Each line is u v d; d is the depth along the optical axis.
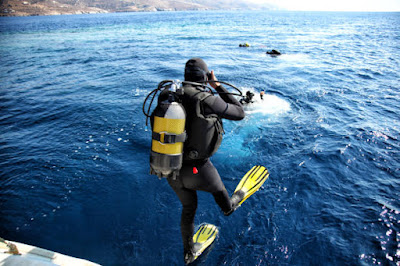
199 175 2.12
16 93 10.87
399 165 4.97
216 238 3.39
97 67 15.98
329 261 3.03
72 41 32.34
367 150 5.52
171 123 1.81
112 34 40.47
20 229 3.70
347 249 3.17
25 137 6.76
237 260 3.08
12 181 4.82
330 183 4.49
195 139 1.96
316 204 3.98
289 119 7.37
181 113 1.82
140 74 13.67
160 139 1.85
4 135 6.94
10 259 2.04
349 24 58.94
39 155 5.76
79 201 4.27
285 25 54.62
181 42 27.91
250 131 6.65
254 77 12.44
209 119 1.92
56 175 4.99
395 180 4.54
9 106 9.20
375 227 3.49
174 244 3.38
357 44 24.23
